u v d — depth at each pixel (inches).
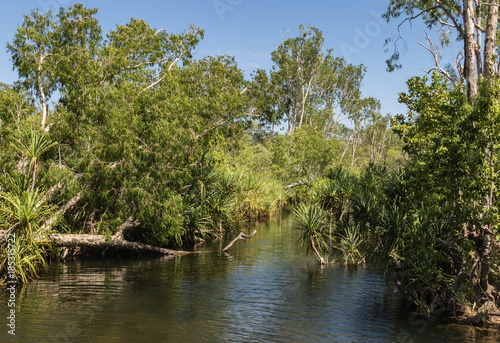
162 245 663.1
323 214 594.9
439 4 625.3
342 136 2511.1
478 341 282.4
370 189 612.4
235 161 1114.7
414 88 578.6
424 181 349.4
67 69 548.7
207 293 402.9
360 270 508.4
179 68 732.7
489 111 294.4
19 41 575.5
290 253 623.2
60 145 542.0
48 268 504.1
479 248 319.0
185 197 682.8
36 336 280.8
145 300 375.9
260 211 1035.9
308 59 1834.4
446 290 357.4
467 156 302.7
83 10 618.2
